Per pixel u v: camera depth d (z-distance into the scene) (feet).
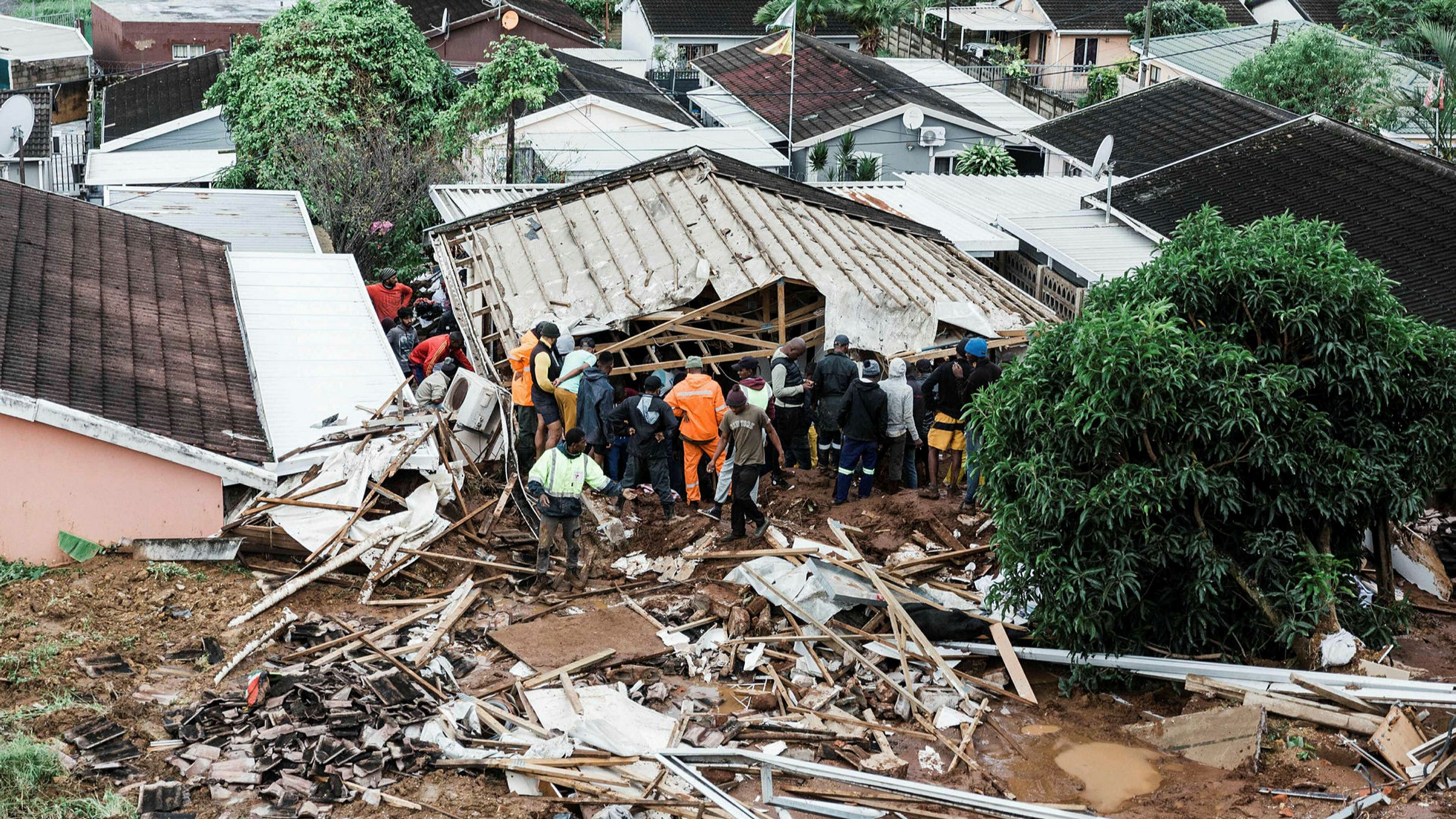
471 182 104.99
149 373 46.11
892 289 54.65
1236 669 36.32
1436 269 61.72
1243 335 37.58
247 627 37.45
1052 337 38.14
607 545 44.80
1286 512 36.45
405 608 39.99
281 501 42.55
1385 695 34.01
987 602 39.47
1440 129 104.17
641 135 117.70
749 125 130.62
